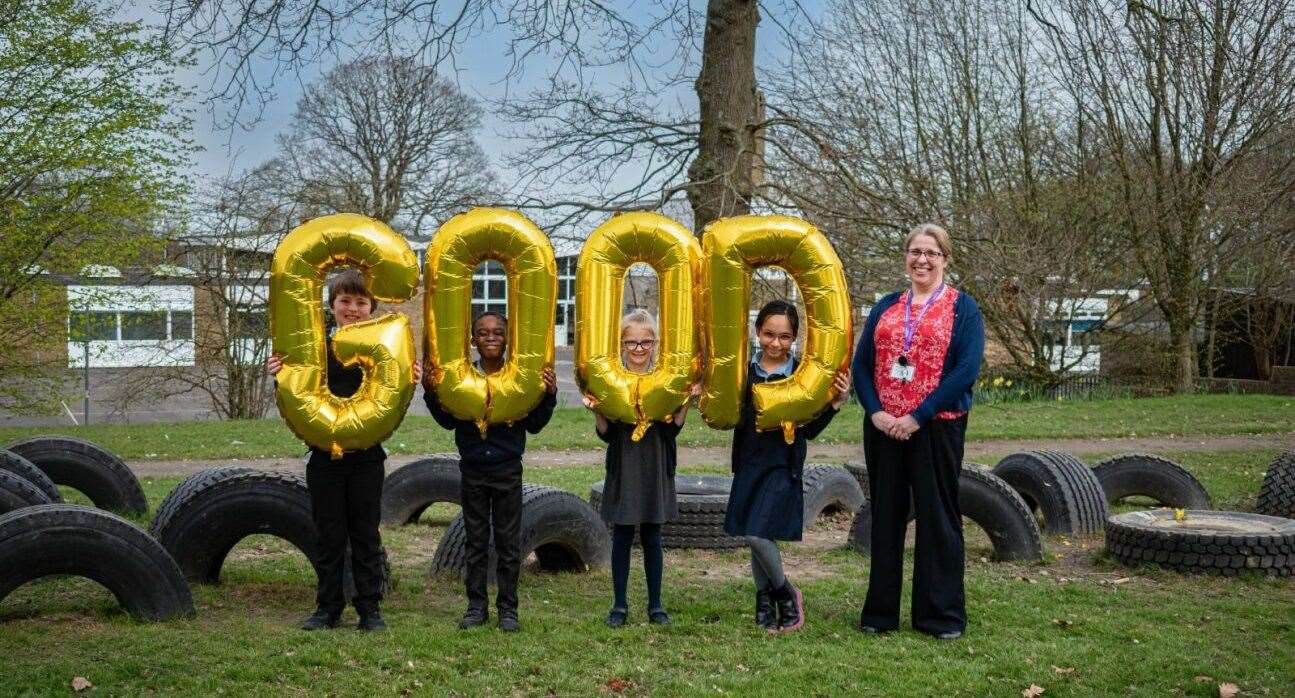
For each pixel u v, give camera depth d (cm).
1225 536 640
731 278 498
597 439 1566
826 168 1673
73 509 482
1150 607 566
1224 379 2725
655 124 1475
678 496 758
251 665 426
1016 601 577
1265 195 2277
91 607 516
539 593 590
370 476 491
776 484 503
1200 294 2527
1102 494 805
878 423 498
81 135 1733
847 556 729
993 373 2483
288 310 478
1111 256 2441
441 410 501
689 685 421
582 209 1471
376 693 402
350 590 544
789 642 488
